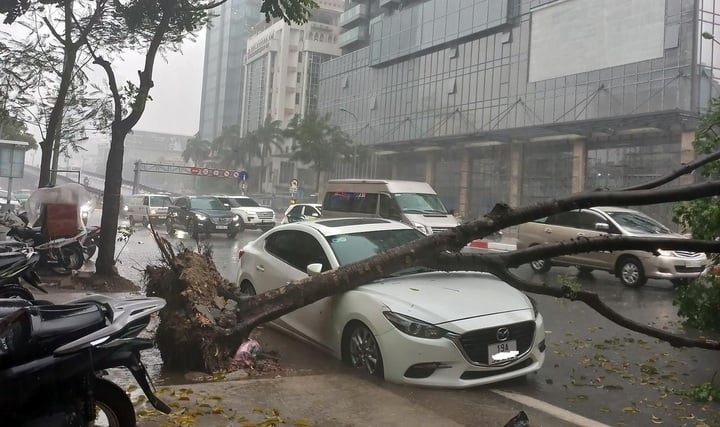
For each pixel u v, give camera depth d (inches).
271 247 294.5
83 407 129.4
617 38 1701.5
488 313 206.5
